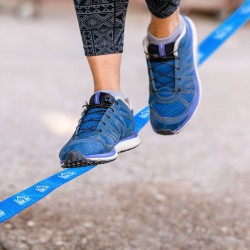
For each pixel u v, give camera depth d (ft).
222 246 9.93
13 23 38.73
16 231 10.09
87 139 5.83
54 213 10.91
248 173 13.52
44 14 43.52
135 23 39.88
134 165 13.74
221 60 27.94
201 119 17.84
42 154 14.20
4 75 22.82
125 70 24.85
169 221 10.84
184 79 6.81
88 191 12.04
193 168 13.73
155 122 7.04
